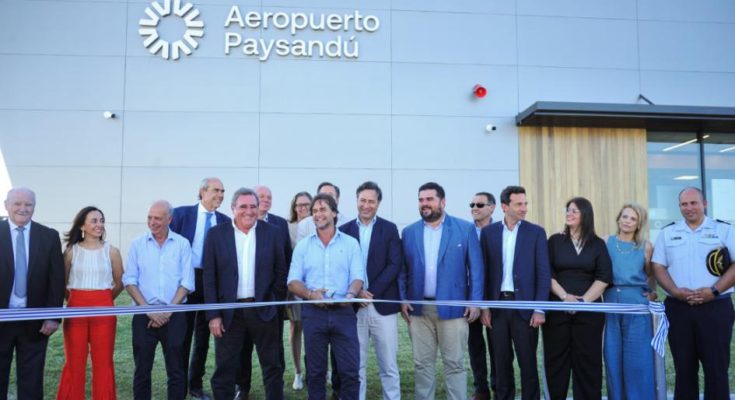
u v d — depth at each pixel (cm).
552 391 461
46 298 438
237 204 460
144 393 464
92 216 460
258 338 461
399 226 1093
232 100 1080
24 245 435
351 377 445
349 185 1090
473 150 1119
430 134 1112
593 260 459
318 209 460
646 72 1173
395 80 1112
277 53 1090
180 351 476
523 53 1146
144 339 468
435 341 487
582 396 454
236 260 460
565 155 1141
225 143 1074
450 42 1129
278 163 1080
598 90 1161
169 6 1074
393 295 485
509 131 1131
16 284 430
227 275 459
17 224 432
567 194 1135
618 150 1158
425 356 483
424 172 1105
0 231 428
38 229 439
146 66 1068
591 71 1160
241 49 1086
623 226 468
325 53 1100
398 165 1101
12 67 1048
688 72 1183
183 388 476
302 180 1083
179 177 1064
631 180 1155
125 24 1068
